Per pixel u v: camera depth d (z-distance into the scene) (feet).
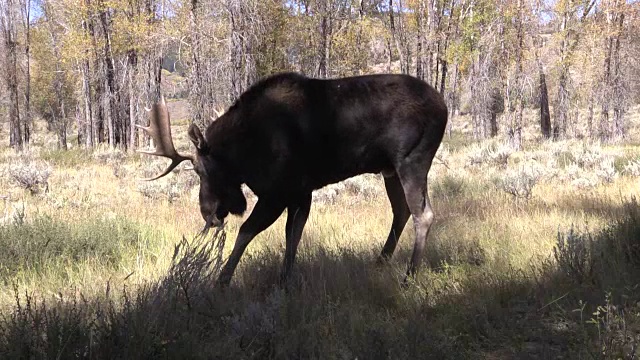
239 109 17.43
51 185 47.70
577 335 13.08
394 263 18.65
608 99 112.98
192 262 14.87
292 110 17.07
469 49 107.04
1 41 125.08
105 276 17.81
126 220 24.72
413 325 12.97
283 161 17.10
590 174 40.98
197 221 27.58
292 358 12.20
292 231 17.54
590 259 17.01
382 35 104.22
